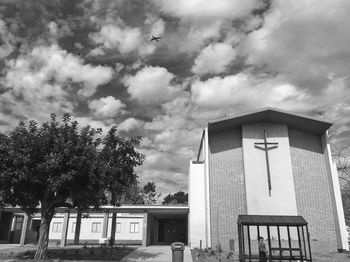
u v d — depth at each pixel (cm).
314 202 3117
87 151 2028
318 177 3203
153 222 4269
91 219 4769
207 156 3219
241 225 2089
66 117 2134
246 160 3195
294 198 3072
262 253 2027
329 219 3072
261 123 3306
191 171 3294
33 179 1970
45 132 2042
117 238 4744
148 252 2664
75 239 3484
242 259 2048
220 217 3102
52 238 4659
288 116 3198
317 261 2258
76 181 2080
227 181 3203
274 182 3120
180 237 4800
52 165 1902
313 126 3266
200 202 3206
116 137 2320
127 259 2208
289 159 3189
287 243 2809
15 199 2164
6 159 1959
